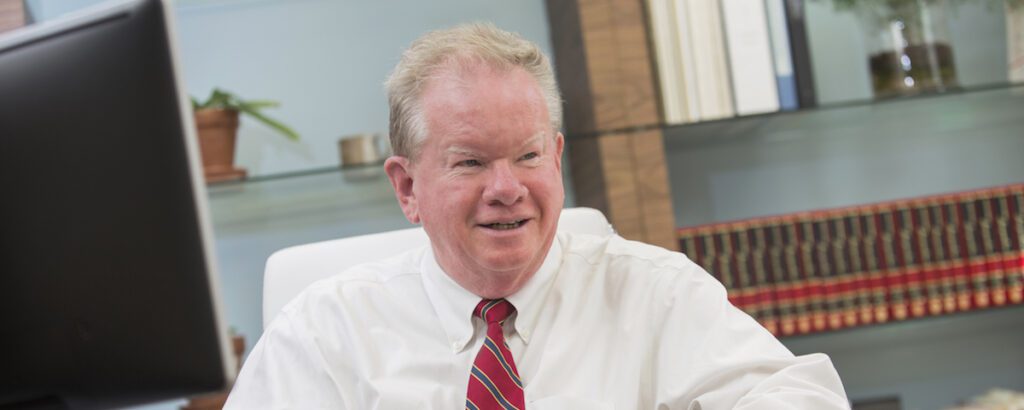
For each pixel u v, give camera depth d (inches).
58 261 35.6
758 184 118.6
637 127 101.3
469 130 53.6
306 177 107.0
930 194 119.0
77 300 35.6
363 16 118.1
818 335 108.0
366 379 60.1
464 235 55.2
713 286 61.0
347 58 117.7
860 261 105.9
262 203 115.3
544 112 55.3
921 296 106.1
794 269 105.2
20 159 35.8
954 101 109.3
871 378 117.7
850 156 119.0
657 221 101.2
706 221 118.2
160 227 34.4
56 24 35.5
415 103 56.2
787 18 103.4
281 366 62.7
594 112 101.2
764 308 105.0
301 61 117.2
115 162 34.6
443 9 118.8
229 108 103.8
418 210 58.4
